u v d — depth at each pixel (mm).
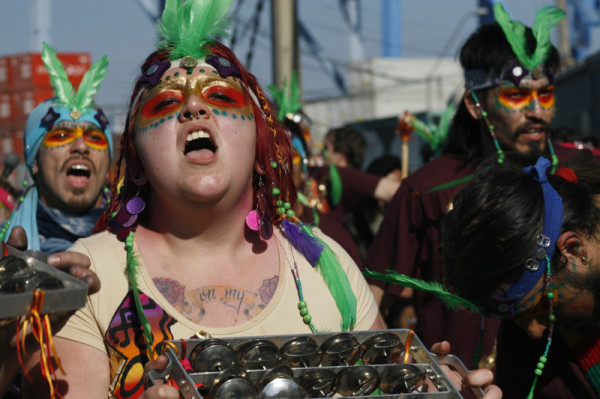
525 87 5332
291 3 14219
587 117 21625
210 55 3189
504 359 3586
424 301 5250
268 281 3170
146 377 2715
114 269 3062
